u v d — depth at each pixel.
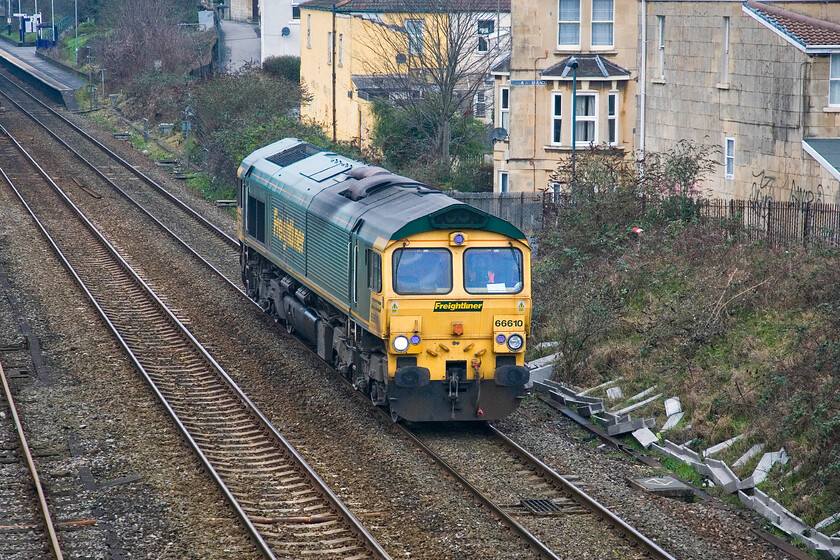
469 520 46.22
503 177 127.81
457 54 136.25
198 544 43.09
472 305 57.09
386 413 61.25
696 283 71.50
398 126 146.62
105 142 172.62
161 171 150.00
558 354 69.88
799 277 66.31
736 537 46.38
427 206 58.00
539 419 62.09
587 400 62.66
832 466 47.59
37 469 50.94
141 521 45.22
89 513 45.91
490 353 57.81
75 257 99.62
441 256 57.12
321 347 69.50
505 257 57.91
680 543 44.97
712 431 56.25
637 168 102.19
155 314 83.00
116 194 132.00
